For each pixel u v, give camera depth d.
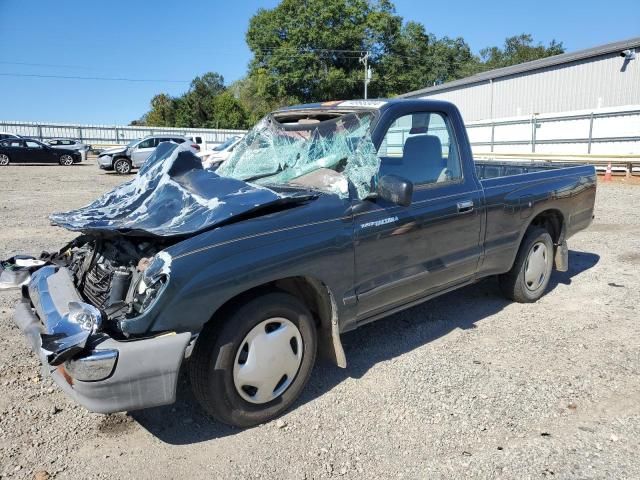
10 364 3.88
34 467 2.77
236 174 4.14
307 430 3.08
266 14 47.84
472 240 4.28
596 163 18.55
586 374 3.67
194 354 2.89
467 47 66.75
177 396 3.49
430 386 3.55
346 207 3.37
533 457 2.78
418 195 3.87
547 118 20.98
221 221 2.89
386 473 2.70
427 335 4.42
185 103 67.25
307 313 3.25
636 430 3.00
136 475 2.71
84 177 20.47
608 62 21.92
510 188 4.62
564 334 4.38
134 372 2.56
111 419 3.22
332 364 3.91
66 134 39.53
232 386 2.95
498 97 27.52
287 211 3.15
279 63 47.06
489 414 3.20
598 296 5.35
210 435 3.06
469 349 4.12
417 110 3.96
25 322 3.13
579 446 2.87
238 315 2.91
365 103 3.96
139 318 2.59
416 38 55.50
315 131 3.96
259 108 59.28
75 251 3.71
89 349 2.53
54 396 3.46
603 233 8.43
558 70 24.06
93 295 3.10
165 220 3.05
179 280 2.64
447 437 2.98
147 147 23.41
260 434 3.06
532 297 5.16
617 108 18.55
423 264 3.89
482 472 2.68
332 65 48.94
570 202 5.32
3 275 3.57
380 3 50.50
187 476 2.71
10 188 15.70
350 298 3.41
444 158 4.20
